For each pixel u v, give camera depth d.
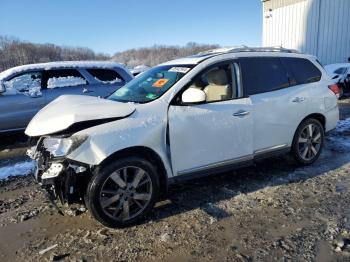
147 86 4.34
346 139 6.95
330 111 5.51
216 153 4.21
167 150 3.86
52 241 3.50
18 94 7.68
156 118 3.78
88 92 8.14
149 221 3.79
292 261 3.01
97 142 3.42
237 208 4.02
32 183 5.16
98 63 8.56
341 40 18.36
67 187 3.41
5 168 5.88
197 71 4.20
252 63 4.70
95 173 3.48
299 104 5.04
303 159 5.29
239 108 4.35
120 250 3.28
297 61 5.26
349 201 4.11
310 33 19.75
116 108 3.71
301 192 4.41
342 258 3.03
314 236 3.38
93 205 3.47
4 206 4.38
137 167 3.66
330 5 18.62
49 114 3.87
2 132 7.64
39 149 3.70
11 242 3.51
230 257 3.10
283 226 3.59
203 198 4.32
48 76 8.05
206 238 3.42
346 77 14.19
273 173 5.11
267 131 4.70
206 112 4.08
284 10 21.11
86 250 3.31
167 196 4.40
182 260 3.09
